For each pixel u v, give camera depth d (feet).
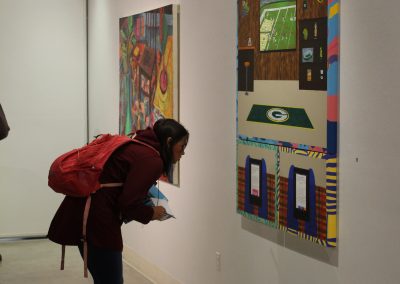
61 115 21.97
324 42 9.45
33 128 21.67
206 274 14.03
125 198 10.18
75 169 10.48
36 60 21.52
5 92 21.25
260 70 11.10
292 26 10.15
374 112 8.66
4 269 18.20
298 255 10.59
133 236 18.44
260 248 11.76
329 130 9.39
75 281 16.96
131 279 17.16
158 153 10.57
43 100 21.70
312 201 9.86
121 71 18.47
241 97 11.77
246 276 12.31
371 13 8.65
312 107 9.76
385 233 8.57
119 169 10.60
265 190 11.13
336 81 9.30
